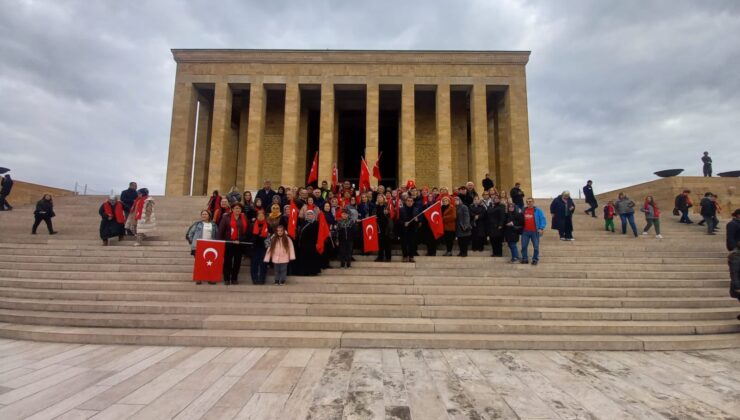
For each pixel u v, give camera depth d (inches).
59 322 297.1
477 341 264.5
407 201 431.5
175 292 346.6
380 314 312.7
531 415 165.2
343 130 1470.2
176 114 1151.0
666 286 372.8
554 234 573.6
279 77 1175.6
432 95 1305.4
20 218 620.7
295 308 313.4
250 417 160.7
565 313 307.0
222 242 354.0
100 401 174.6
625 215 573.3
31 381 198.2
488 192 501.4
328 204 406.0
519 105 1167.0
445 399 180.7
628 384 201.5
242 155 1273.4
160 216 633.0
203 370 216.7
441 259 431.2
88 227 590.9
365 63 1178.6
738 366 231.8
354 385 196.5
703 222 649.6
